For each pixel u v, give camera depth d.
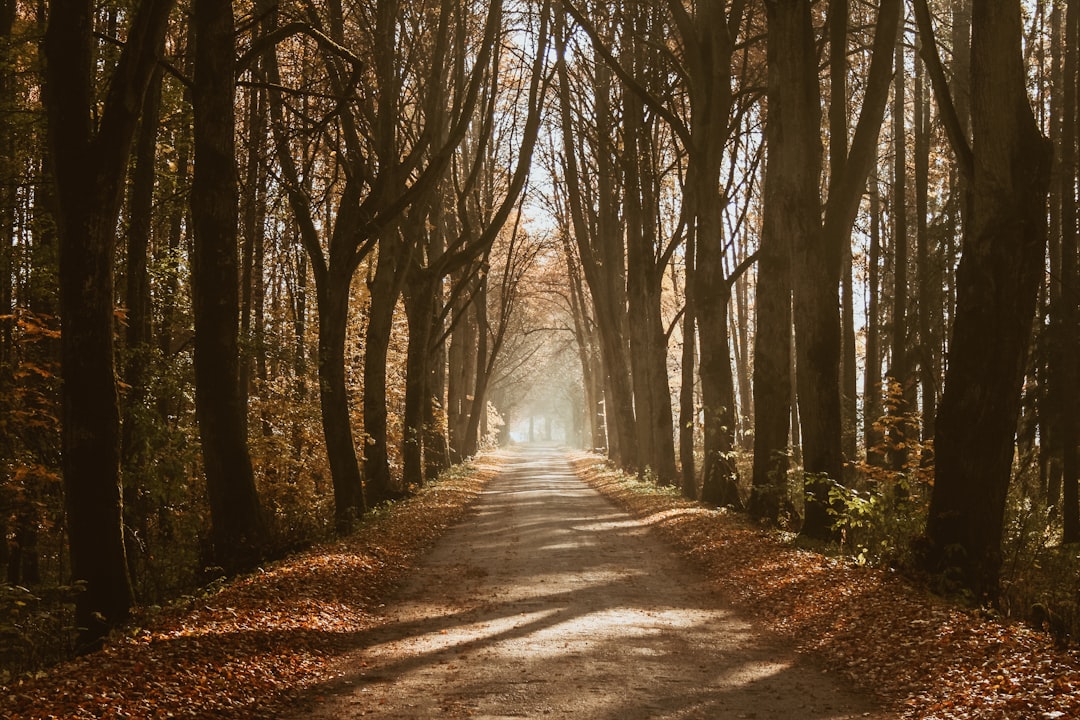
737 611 12.45
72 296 10.01
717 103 23.28
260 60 19.81
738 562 15.47
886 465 21.66
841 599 11.52
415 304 32.41
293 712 7.91
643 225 32.84
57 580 17.30
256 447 23.52
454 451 50.84
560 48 34.22
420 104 28.41
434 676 9.03
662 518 22.97
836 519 16.89
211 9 13.69
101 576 10.18
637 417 37.06
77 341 10.04
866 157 16.67
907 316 27.62
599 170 38.53
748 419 44.31
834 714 7.77
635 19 29.03
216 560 14.01
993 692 7.51
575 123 38.03
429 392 40.59
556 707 7.95
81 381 10.05
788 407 20.30
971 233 11.71
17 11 19.41
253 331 20.06
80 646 10.02
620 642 10.43
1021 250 11.48
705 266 24.58
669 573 15.68
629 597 13.41
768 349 20.23
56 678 8.02
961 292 11.83
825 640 10.20
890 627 9.95
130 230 17.22
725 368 24.88
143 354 16.95
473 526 23.64
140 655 8.65
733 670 9.23
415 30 25.20
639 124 31.36
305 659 9.53
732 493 24.92
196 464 18.06
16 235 17.25
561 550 18.52
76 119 9.96
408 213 26.14
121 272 19.36
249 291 24.19
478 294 49.56
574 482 42.78
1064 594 12.04
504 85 39.09
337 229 21.23
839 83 17.23
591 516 25.62
